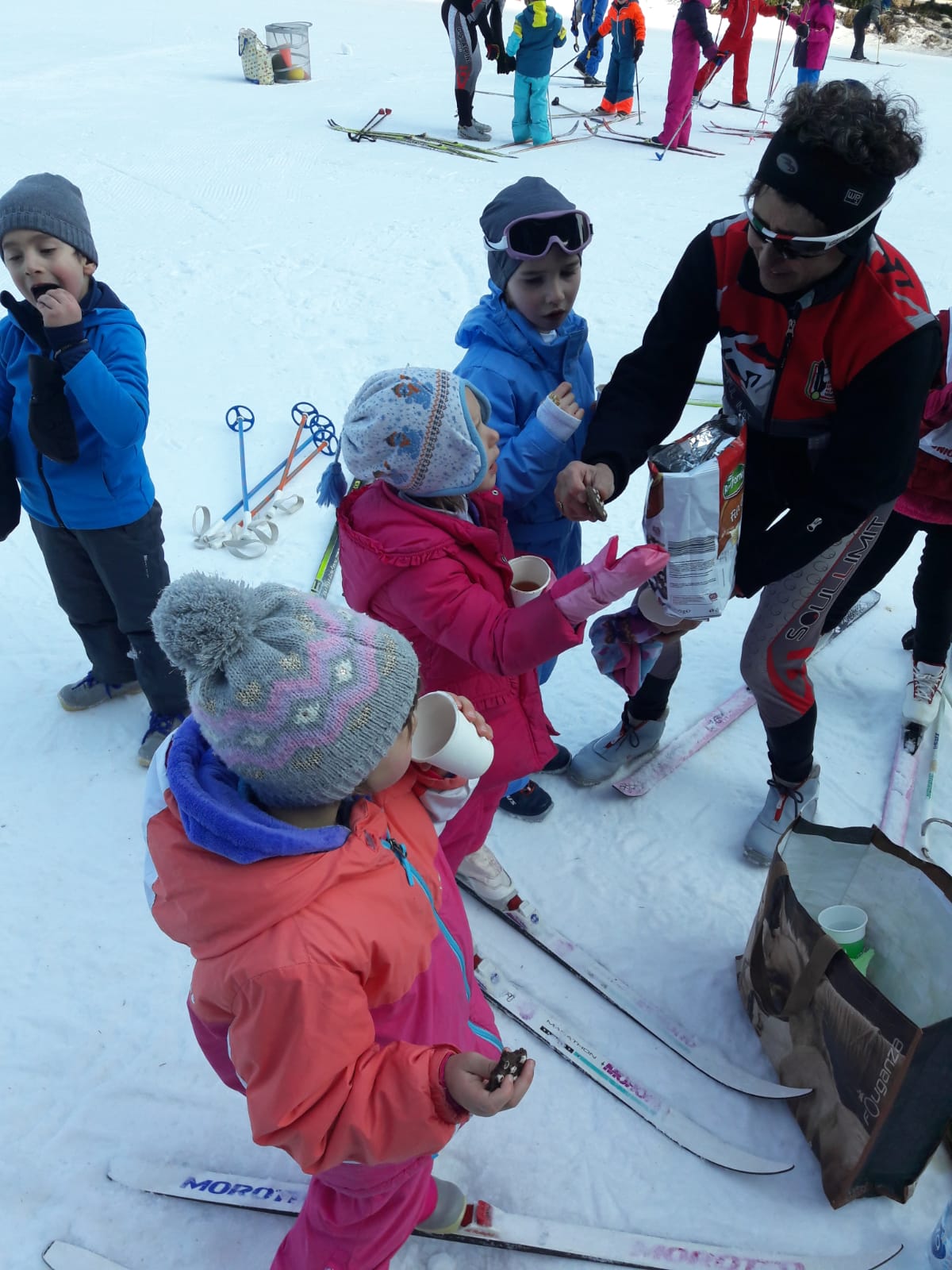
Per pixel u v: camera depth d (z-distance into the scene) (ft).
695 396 17.28
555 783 9.79
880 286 6.22
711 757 10.16
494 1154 6.67
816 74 37.73
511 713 6.73
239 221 25.93
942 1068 5.59
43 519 8.76
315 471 14.90
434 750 4.84
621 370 7.70
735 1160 6.59
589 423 8.10
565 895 8.56
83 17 55.01
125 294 21.06
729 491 6.42
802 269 6.03
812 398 6.83
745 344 6.94
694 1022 7.49
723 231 6.84
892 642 11.76
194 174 29.71
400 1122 4.03
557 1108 6.97
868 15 52.19
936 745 10.09
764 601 7.71
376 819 4.52
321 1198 5.12
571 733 10.44
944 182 30.63
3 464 8.48
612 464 7.18
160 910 4.24
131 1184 6.45
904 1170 6.17
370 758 3.99
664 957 8.00
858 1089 5.95
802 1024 6.53
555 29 32.91
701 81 34.14
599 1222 6.31
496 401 7.36
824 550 6.97
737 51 40.83
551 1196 6.45
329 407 16.61
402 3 64.64
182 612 3.80
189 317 19.97
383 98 40.70
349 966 3.97
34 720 10.30
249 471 14.92
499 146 34.65
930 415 8.50
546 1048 7.36
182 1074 7.11
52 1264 6.02
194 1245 6.18
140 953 7.97
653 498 6.42
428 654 6.39
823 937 6.07
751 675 8.02
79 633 9.89
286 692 3.76
